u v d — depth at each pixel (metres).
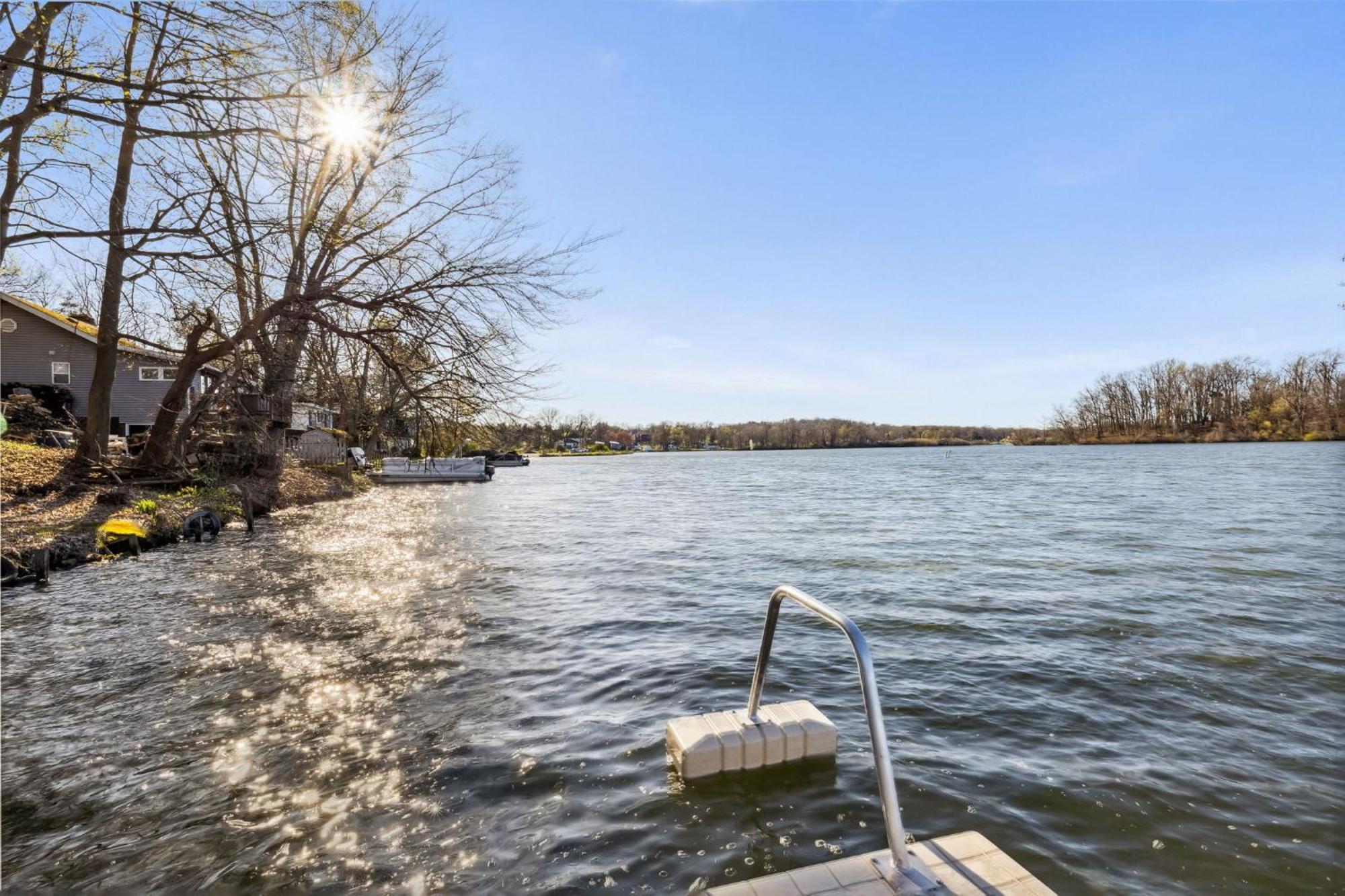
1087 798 3.90
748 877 3.18
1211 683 5.80
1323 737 4.72
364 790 4.06
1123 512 20.12
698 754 4.06
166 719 5.19
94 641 7.30
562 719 5.09
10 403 21.67
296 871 3.30
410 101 17.41
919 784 4.05
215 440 21.67
